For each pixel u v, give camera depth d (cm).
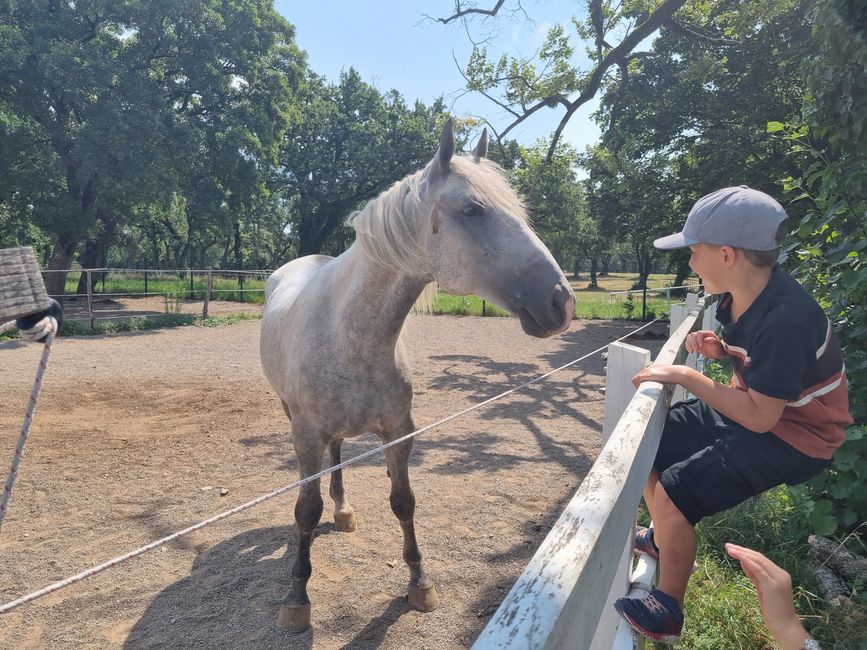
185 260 4116
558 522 81
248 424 571
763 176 1151
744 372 145
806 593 245
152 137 1656
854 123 321
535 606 60
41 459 459
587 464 462
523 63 857
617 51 795
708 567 266
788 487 300
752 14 865
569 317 180
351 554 314
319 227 3412
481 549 320
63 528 344
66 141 1789
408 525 265
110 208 1983
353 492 401
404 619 257
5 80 1639
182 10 1794
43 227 1794
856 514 277
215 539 333
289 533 340
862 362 282
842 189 323
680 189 1425
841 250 309
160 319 1388
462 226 191
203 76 1872
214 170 1997
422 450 498
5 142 1684
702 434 183
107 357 945
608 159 1430
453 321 1560
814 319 139
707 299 493
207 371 837
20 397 658
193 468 446
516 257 184
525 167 889
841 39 324
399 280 218
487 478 430
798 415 147
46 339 122
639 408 137
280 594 276
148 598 274
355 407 234
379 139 3156
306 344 239
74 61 1577
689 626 228
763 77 1177
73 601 271
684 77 1307
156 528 345
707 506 155
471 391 745
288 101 2241
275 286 359
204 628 250
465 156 231
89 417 587
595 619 80
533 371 891
